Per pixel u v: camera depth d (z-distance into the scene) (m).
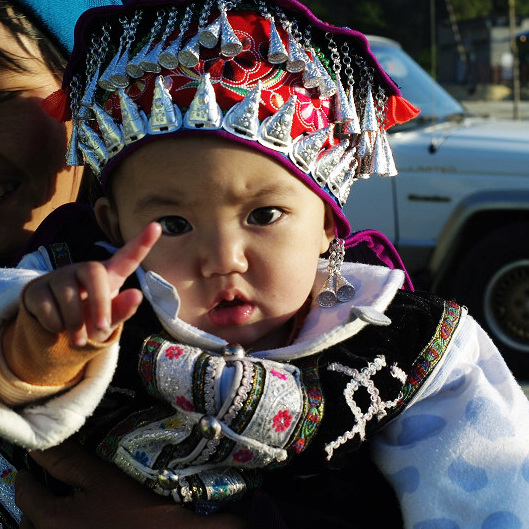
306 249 1.51
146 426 1.47
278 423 1.42
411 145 5.41
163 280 1.45
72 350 1.19
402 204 5.39
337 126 1.60
